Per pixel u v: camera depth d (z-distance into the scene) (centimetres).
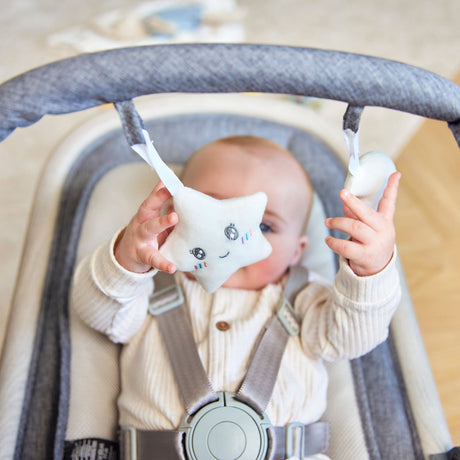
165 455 81
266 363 87
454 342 153
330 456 92
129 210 110
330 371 98
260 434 82
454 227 176
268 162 102
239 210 65
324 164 117
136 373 89
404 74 63
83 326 96
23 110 61
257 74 61
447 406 142
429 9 231
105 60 60
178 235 66
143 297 90
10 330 94
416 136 197
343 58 61
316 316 92
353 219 72
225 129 118
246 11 221
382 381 95
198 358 86
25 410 89
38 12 212
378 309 79
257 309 94
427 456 87
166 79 60
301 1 230
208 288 70
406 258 169
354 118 66
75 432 87
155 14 206
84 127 113
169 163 117
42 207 105
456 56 213
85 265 87
